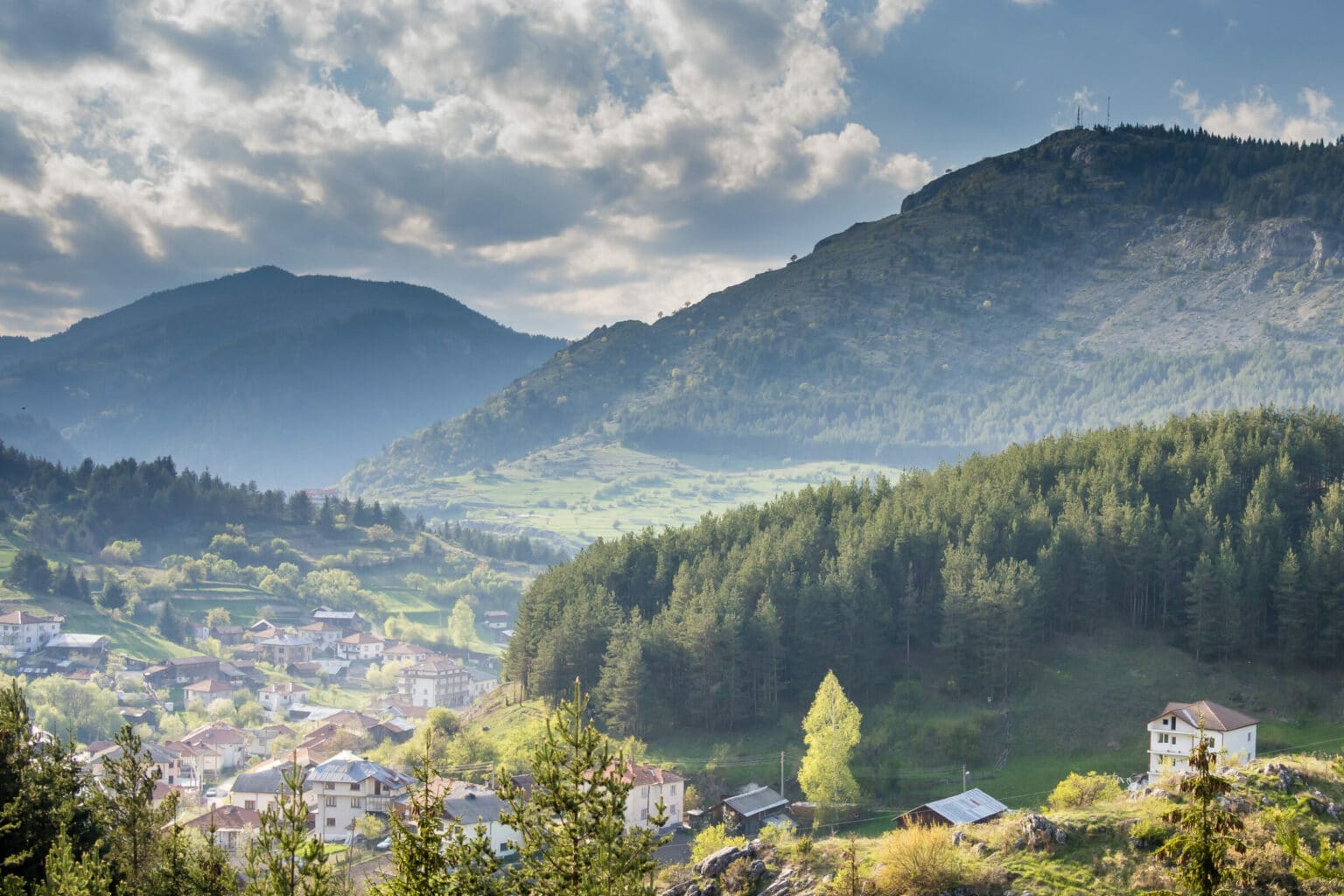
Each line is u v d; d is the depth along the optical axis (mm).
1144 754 131125
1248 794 67500
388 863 109938
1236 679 144125
